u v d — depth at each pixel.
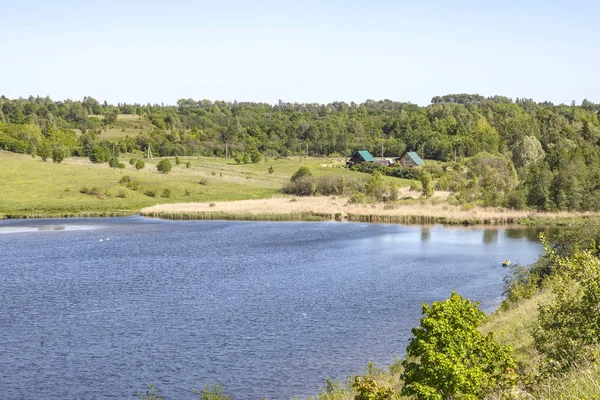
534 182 110.00
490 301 46.06
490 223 101.06
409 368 17.62
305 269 61.81
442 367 16.38
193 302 47.34
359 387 18.34
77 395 28.95
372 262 65.69
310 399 27.56
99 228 100.44
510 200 110.62
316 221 108.94
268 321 41.38
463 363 17.11
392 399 18.03
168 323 41.22
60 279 57.41
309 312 43.66
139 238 88.12
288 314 43.19
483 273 58.44
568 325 18.53
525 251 72.00
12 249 77.56
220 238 87.50
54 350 35.59
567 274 20.22
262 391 29.02
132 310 44.94
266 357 33.88
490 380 16.67
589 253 19.73
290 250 75.44
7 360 33.91
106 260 68.75
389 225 101.69
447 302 18.00
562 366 16.98
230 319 42.03
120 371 32.06
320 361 33.03
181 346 36.06
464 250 73.50
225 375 31.25
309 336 37.72
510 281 46.69
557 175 109.06
